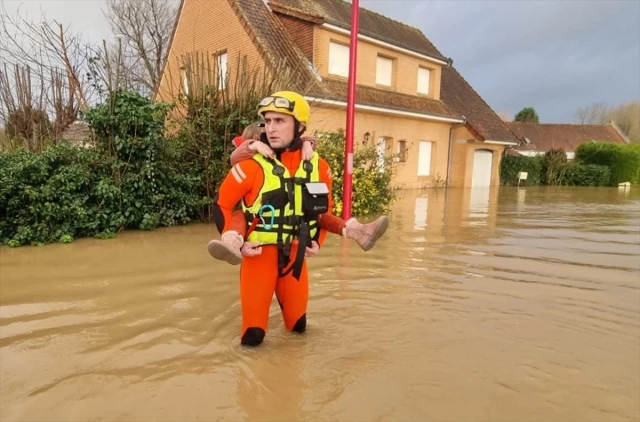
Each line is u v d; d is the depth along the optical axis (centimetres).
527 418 274
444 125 2331
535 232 981
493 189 2438
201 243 746
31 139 1026
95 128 825
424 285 549
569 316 455
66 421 258
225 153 927
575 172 3148
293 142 336
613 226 1102
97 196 792
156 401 281
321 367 331
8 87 1077
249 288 348
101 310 441
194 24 1803
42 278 541
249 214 332
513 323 432
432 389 304
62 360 335
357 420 266
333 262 651
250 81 1059
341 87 1697
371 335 393
